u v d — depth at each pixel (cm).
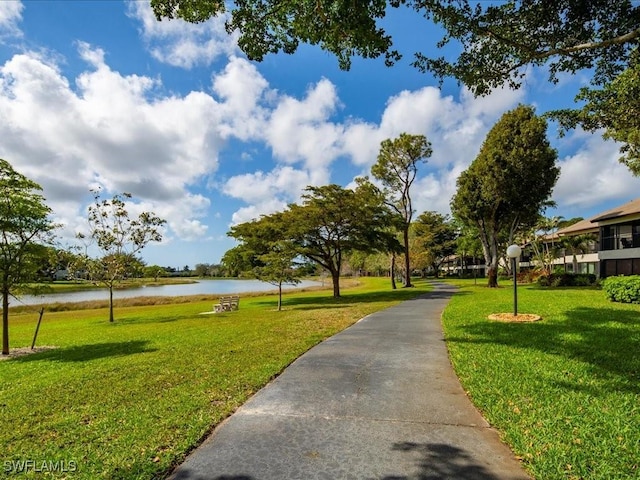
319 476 309
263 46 696
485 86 816
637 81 757
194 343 959
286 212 2648
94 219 1931
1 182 1062
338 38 635
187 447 366
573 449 345
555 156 2378
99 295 4912
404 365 643
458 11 691
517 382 534
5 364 874
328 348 799
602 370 575
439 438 374
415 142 3438
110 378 639
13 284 1111
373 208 2581
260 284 8519
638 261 2569
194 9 646
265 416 439
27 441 394
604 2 672
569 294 1814
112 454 358
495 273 2803
